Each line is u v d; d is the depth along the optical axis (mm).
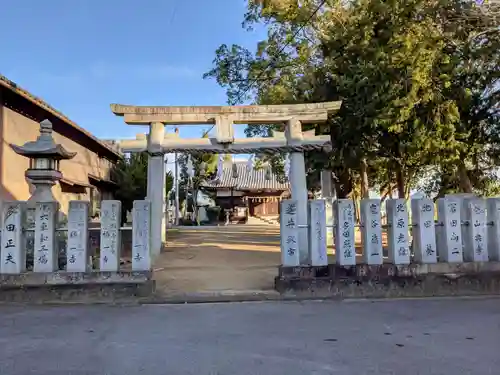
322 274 8320
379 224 8477
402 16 11273
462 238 8766
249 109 12375
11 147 11195
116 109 12594
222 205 46812
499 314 6828
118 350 5102
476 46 11984
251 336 5656
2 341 5461
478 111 13352
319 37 15477
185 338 5578
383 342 5363
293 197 12109
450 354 4910
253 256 13664
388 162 18781
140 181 23547
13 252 7887
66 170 16297
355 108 13562
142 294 7914
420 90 11516
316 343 5336
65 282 7867
